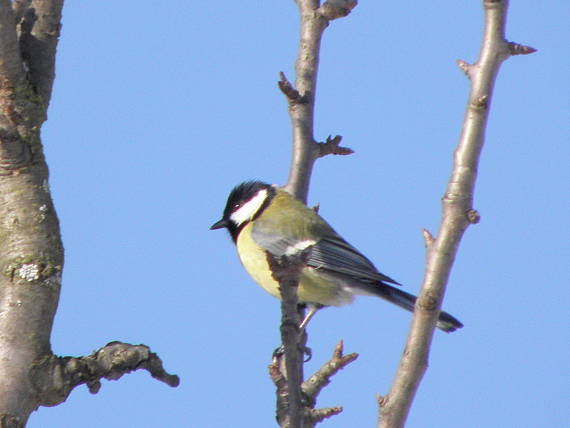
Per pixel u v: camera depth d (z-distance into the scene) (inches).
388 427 246.2
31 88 298.7
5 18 284.7
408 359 248.7
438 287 248.1
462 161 252.2
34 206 292.0
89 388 292.4
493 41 259.1
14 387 273.0
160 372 302.2
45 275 286.7
